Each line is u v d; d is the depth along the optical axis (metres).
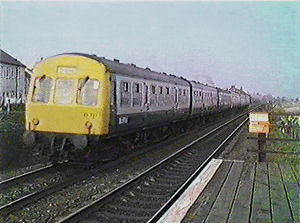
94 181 10.49
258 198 6.34
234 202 6.09
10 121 16.75
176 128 22.92
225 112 47.12
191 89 24.95
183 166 13.31
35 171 10.88
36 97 12.24
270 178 7.92
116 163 12.78
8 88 46.88
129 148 15.35
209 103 32.38
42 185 9.98
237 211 5.60
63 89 12.09
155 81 17.22
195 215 5.40
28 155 13.75
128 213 7.89
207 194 6.59
